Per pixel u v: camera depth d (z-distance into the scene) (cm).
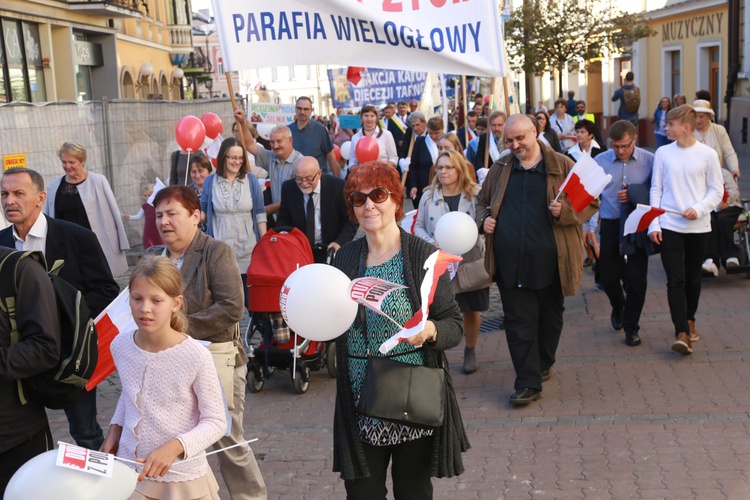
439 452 405
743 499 516
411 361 407
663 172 805
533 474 571
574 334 913
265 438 666
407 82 2180
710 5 3147
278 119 1948
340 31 877
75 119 1357
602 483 550
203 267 489
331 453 629
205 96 6197
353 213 425
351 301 378
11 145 1223
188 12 4016
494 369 809
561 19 3247
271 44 884
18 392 405
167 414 392
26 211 527
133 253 1495
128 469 332
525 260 696
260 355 778
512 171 711
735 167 1065
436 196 782
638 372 770
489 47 862
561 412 682
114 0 2802
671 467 568
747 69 2678
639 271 841
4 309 395
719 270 1164
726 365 770
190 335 475
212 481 412
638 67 3878
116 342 403
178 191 491
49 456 319
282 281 744
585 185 669
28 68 2408
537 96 5094
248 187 850
